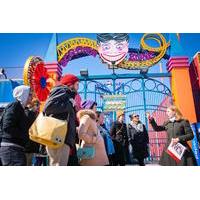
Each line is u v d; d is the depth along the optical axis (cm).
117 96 976
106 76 1022
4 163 288
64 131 284
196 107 988
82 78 1020
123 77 1020
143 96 992
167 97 991
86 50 1034
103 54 1027
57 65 977
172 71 998
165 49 1031
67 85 329
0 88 846
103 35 1035
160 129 481
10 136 293
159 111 974
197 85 995
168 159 422
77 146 389
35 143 396
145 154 723
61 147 292
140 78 1018
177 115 435
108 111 964
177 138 411
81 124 351
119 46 1030
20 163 290
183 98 955
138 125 739
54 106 291
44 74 617
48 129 278
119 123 672
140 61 1027
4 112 309
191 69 1037
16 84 865
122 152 650
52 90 304
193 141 794
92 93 1002
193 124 802
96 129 368
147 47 1031
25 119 309
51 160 293
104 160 366
